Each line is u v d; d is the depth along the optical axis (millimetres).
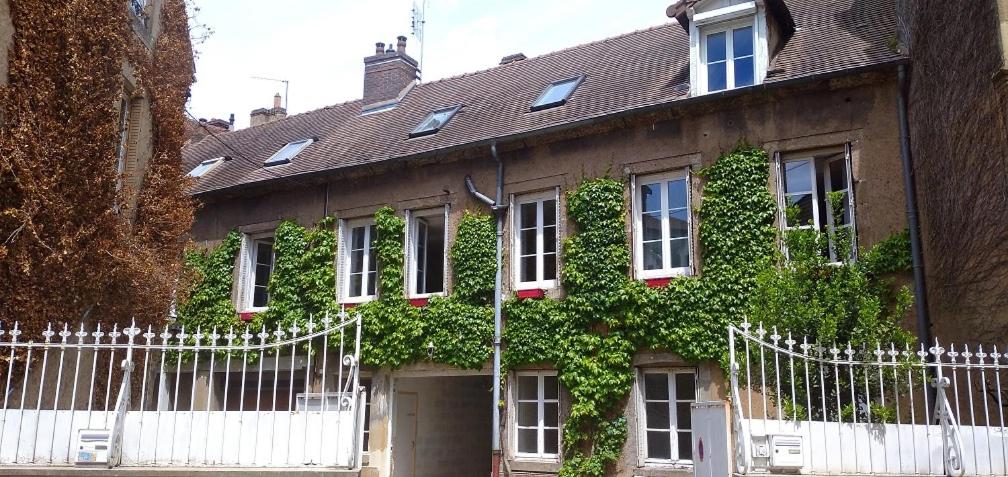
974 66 8758
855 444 7152
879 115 11273
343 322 8133
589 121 13109
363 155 16219
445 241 14555
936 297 10195
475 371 13719
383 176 15469
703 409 8023
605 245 12758
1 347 9281
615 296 12391
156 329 12445
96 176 10602
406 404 15227
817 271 8836
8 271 9445
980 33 8594
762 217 11578
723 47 12719
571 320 12781
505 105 15852
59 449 7320
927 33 10320
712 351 11453
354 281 15656
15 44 9781
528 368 13227
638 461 11945
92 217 10570
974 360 8961
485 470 17906
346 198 15805
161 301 12227
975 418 8898
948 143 9609
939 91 9883
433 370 14086
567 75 16156
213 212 17516
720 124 12305
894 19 12508
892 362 7371
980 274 8797
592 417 12375
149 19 12805
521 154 14062
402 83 19734
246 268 16859
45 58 10031
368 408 14727
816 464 7039
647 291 12156
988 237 8547
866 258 10398
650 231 12867
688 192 12383
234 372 16344
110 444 7242
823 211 11641
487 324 13609
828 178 11758
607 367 12328
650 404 12250
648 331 12141
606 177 13117
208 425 7664
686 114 12539
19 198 9664
